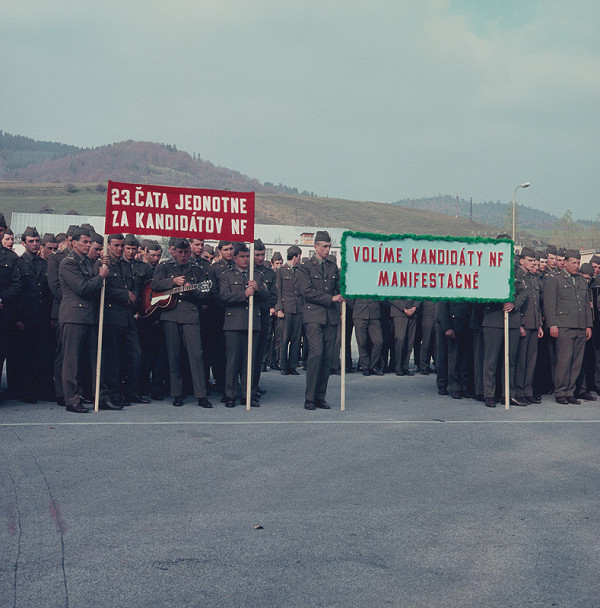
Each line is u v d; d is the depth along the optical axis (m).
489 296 9.30
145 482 5.55
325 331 9.09
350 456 6.48
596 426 7.98
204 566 3.97
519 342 9.70
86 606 3.47
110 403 8.72
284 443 6.95
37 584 3.71
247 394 8.90
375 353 12.91
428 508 5.04
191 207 9.10
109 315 8.88
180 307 9.04
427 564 4.05
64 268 8.42
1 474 5.68
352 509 4.99
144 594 3.62
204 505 5.03
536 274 10.13
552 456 6.57
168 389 10.05
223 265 9.56
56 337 9.54
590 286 10.77
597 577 3.90
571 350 9.77
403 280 9.18
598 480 5.79
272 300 10.00
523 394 9.79
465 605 3.55
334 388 11.05
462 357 10.24
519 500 5.25
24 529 4.50
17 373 9.24
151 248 10.00
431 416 8.55
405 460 6.36
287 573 3.89
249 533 4.49
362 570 3.95
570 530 4.63
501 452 6.70
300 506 5.04
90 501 5.07
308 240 76.62
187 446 6.74
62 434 7.14
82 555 4.10
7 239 9.16
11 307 9.10
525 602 3.59
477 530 4.61
